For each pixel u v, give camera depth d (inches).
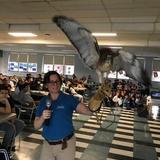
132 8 180.9
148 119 294.4
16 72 642.8
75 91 362.0
